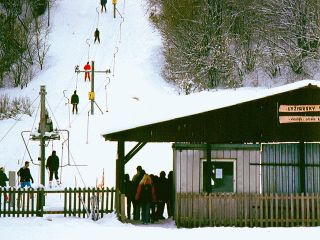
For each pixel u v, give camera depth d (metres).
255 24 68.50
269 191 24.72
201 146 24.50
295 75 65.38
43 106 31.20
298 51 65.38
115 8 81.38
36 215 26.36
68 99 55.19
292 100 24.95
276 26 67.75
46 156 42.72
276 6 68.50
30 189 27.03
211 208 23.92
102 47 72.88
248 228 22.59
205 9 69.12
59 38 75.56
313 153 24.95
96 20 79.38
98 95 58.31
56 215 27.02
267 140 24.77
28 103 56.38
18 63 69.88
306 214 23.98
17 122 52.91
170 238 20.19
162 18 73.69
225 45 66.06
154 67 66.94
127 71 65.25
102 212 26.19
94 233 21.20
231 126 24.80
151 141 24.75
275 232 21.55
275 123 24.88
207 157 24.44
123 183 24.98
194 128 24.73
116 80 62.47
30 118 54.12
